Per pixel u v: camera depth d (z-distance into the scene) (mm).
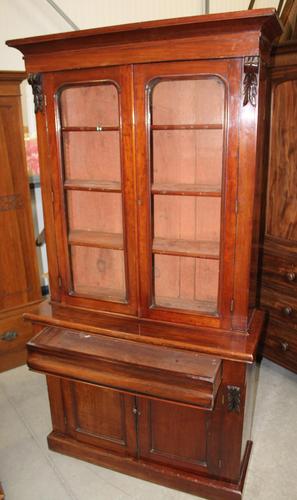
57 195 1626
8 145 2301
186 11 3115
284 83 2035
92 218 1729
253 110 1271
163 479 1719
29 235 2488
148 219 1500
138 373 1460
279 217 2242
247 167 1328
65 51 1425
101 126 1533
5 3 2527
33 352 1619
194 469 1678
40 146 1592
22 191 2410
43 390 2385
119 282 1769
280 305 2354
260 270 2408
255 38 1204
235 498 1620
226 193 1375
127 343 1579
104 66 1396
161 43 1301
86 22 2777
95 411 1765
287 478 1764
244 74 1247
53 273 1760
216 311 1540
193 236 1607
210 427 1584
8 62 2627
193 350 1466
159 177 1573
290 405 2240
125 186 1495
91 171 1663
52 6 2623
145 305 1612
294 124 2043
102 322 1645
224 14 1173
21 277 2506
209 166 1502
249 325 1556
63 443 1882
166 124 1472
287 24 2359
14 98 2258
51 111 1524
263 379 2473
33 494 1712
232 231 1406
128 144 1443
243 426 1561
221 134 1454
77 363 1554
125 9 2883
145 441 1713
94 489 1729
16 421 2135
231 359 1422
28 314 1732
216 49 1252
